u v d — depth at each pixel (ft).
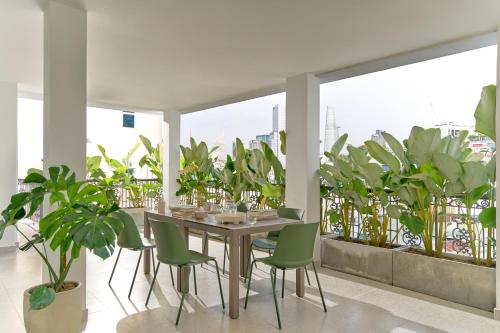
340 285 13.01
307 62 14.29
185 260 10.06
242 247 13.73
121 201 26.37
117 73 16.01
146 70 15.51
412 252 13.42
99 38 11.77
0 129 17.57
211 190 23.90
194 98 21.68
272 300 11.46
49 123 9.30
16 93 17.95
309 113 15.88
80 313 8.14
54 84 9.36
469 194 11.60
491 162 11.35
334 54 13.32
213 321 9.80
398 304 11.21
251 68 15.15
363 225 14.73
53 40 9.32
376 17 10.12
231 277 10.07
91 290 12.21
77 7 9.59
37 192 7.59
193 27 10.89
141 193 26.84
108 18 10.22
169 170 25.62
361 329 9.40
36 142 32.30
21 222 25.03
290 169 16.42
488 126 10.65
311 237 10.26
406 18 10.18
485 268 10.92
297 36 11.59
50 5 9.27
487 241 11.47
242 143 19.89
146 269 14.16
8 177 17.79
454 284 11.51
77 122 9.74
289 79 16.57
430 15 9.96
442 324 9.77
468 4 9.28
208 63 14.52
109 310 10.48
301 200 15.92
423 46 12.44
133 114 41.52
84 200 8.43
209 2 9.27
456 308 10.94
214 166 23.67
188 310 10.56
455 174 11.38
